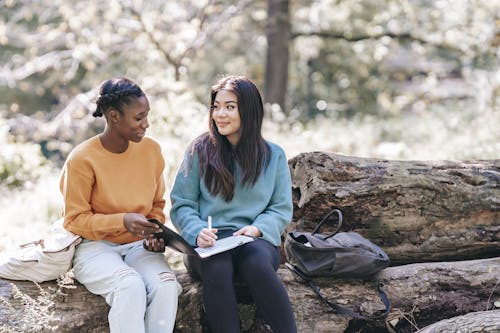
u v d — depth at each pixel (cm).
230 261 370
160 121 869
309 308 405
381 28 1531
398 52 1842
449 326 367
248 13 1572
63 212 377
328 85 1941
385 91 1866
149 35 1170
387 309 403
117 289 352
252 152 396
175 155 731
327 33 1573
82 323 377
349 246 407
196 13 1302
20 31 1369
